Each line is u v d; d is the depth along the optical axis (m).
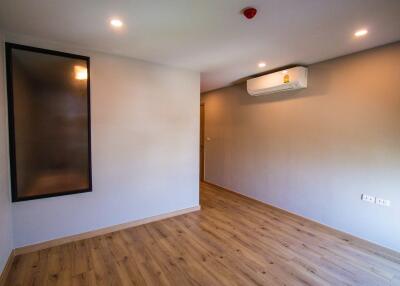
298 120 3.40
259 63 3.17
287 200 3.63
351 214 2.81
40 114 2.41
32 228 2.45
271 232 2.98
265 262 2.32
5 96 2.21
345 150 2.84
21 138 2.32
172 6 1.73
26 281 2.00
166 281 2.03
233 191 4.76
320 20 1.93
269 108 3.87
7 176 2.23
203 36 2.28
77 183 2.66
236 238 2.82
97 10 1.79
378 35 2.23
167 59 3.01
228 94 4.77
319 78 3.10
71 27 2.10
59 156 2.54
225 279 2.06
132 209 3.10
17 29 2.15
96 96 2.74
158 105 3.22
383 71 2.48
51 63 2.44
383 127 2.50
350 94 2.77
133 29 2.13
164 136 3.31
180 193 3.54
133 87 2.99
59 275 2.08
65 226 2.64
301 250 2.55
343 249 2.57
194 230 3.03
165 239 2.78
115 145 2.91
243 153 4.46
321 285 1.99
